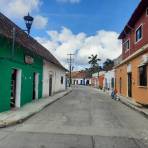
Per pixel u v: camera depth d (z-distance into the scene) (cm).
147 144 838
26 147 756
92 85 8644
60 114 1434
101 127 1088
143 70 1877
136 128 1098
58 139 858
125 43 2778
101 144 816
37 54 1972
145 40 1873
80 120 1243
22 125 1089
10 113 1330
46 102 1983
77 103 2097
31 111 1446
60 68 3750
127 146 806
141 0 1758
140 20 2052
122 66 2944
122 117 1389
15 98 1633
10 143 792
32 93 2028
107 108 1789
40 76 2308
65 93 3350
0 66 1316
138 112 1605
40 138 864
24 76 1736
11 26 1744
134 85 2205
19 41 1522
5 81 1385
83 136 914
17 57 1561
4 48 1347
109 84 4981
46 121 1199
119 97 2559
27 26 1639
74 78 11175
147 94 1738
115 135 950
